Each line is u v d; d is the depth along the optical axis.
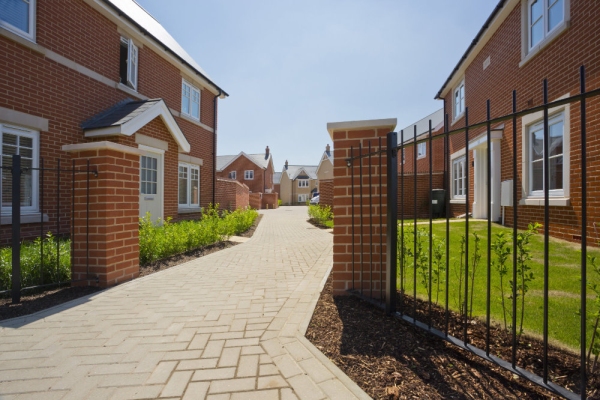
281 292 3.71
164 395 1.84
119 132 6.66
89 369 2.12
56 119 6.57
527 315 2.78
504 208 8.29
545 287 1.69
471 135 10.70
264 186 40.81
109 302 3.39
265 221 15.05
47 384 1.96
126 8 9.66
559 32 6.13
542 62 6.80
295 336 2.53
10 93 5.77
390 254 2.80
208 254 6.20
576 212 5.71
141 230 5.76
